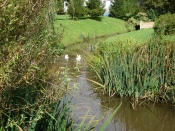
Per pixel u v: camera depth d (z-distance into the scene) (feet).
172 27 52.16
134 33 76.48
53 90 9.23
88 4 126.41
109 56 28.14
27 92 9.16
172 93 24.17
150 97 25.16
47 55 9.70
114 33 109.19
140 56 24.52
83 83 29.68
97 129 18.97
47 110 9.98
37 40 8.29
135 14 139.85
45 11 9.41
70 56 47.98
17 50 7.25
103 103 24.56
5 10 6.44
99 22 115.65
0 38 6.79
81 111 20.80
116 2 142.51
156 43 25.07
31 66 7.65
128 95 25.88
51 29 10.91
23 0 6.97
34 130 9.27
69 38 71.82
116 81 26.11
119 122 21.38
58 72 9.63
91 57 36.52
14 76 7.67
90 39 85.40
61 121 10.59
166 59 24.23
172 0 105.40
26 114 9.46
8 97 8.31
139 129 20.63
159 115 22.95
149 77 24.85
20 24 7.05
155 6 113.60
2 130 8.18
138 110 23.70
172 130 20.86
